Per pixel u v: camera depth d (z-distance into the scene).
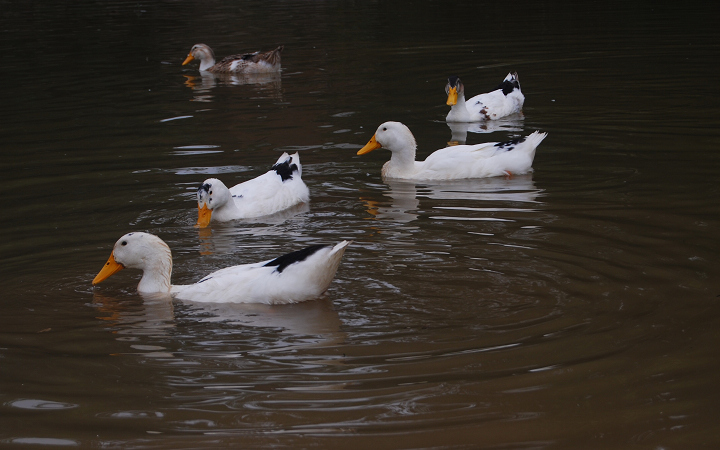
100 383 6.03
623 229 9.33
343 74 21.86
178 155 13.95
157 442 5.19
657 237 8.97
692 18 29.61
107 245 9.52
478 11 34.34
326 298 7.71
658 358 6.08
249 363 6.31
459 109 16.42
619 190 11.07
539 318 6.93
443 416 5.38
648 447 4.96
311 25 31.73
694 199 10.41
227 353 6.52
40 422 5.48
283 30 30.62
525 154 12.52
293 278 7.62
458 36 27.55
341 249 7.59
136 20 34.06
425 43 26.33
